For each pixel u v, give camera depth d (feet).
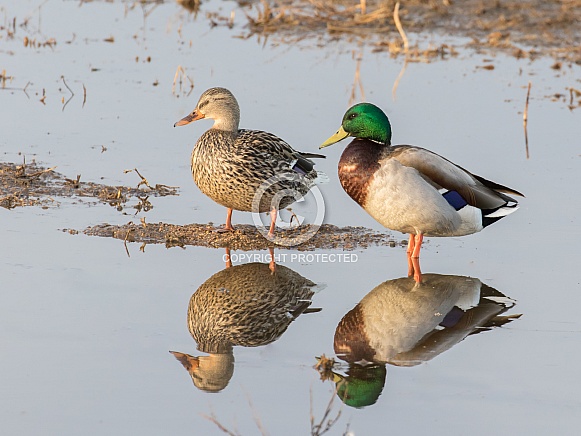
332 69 65.92
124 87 61.41
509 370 30.81
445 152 51.90
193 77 63.26
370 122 39.88
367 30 73.97
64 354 30.86
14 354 30.73
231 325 33.81
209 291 36.50
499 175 49.37
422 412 28.09
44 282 36.42
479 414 28.02
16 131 53.83
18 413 27.35
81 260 38.78
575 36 72.13
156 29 74.02
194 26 74.90
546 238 42.52
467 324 34.35
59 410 27.58
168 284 37.01
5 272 37.17
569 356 31.73
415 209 38.19
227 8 79.30
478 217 39.65
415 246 40.01
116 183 47.67
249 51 69.31
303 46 70.85
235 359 31.24
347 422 27.50
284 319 34.55
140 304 34.96
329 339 33.01
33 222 42.47
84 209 44.34
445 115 57.77
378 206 38.88
